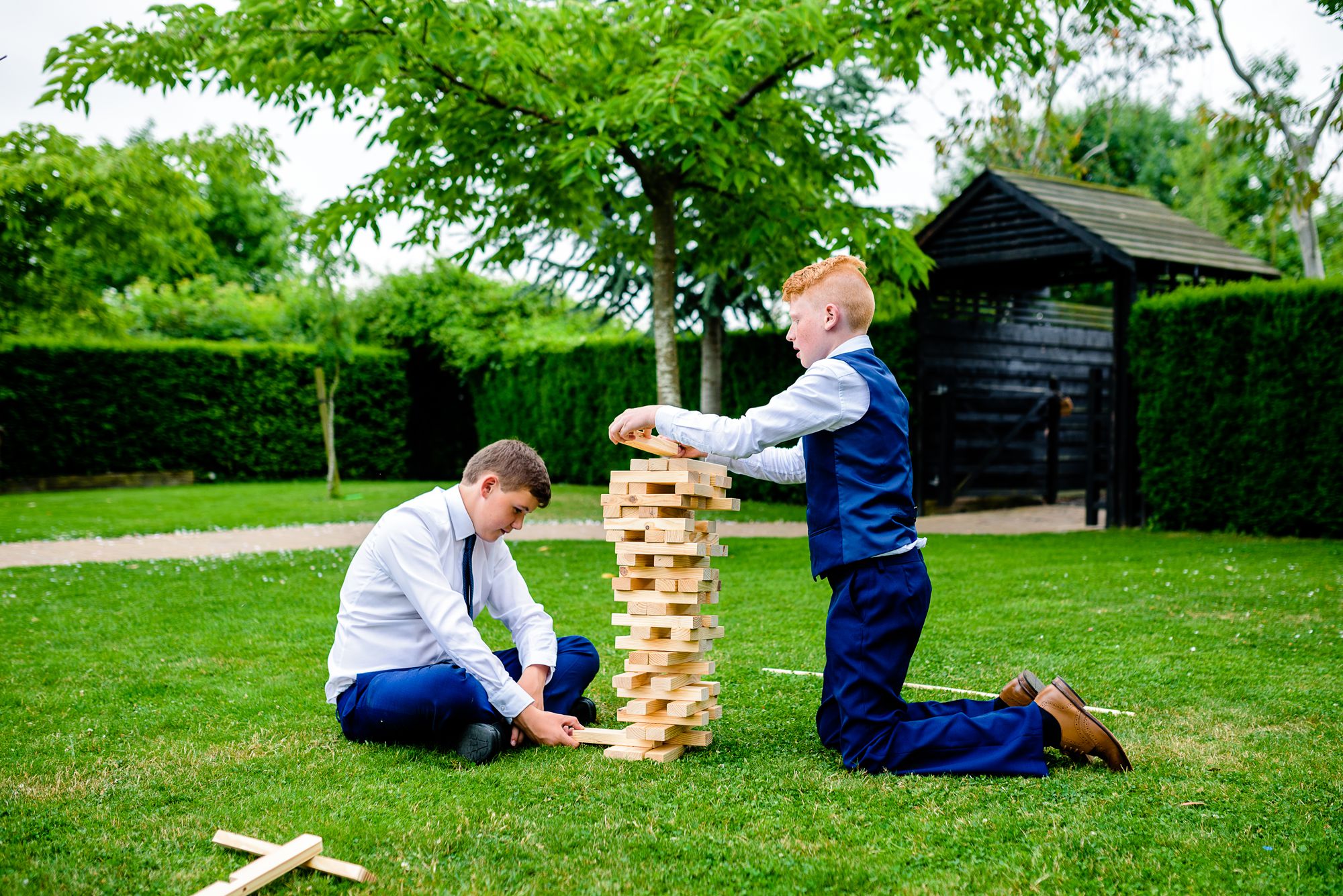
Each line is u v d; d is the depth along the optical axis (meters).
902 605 2.77
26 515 11.79
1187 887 2.01
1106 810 2.45
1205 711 3.40
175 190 14.06
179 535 10.01
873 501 2.78
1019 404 13.29
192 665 4.22
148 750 3.00
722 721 3.35
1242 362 9.14
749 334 14.34
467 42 6.61
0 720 3.34
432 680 2.95
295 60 6.66
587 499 14.62
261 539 9.60
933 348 12.34
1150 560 7.34
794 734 3.19
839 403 2.79
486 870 2.11
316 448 19.77
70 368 17.30
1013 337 13.23
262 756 2.94
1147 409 9.86
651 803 2.52
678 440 2.90
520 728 3.02
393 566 3.04
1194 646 4.47
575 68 7.45
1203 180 19.52
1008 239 10.94
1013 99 14.29
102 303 16.30
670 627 2.98
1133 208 11.38
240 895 1.96
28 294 15.04
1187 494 9.59
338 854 2.19
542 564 7.48
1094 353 14.27
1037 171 16.36
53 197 13.27
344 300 14.49
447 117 7.39
